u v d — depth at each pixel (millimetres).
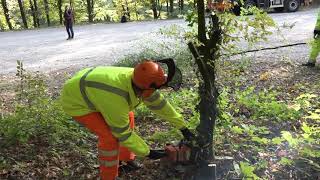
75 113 4098
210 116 4355
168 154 4418
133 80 3857
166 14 33156
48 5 36312
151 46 10734
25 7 36906
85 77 4004
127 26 22938
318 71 9445
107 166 4168
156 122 6418
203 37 4191
